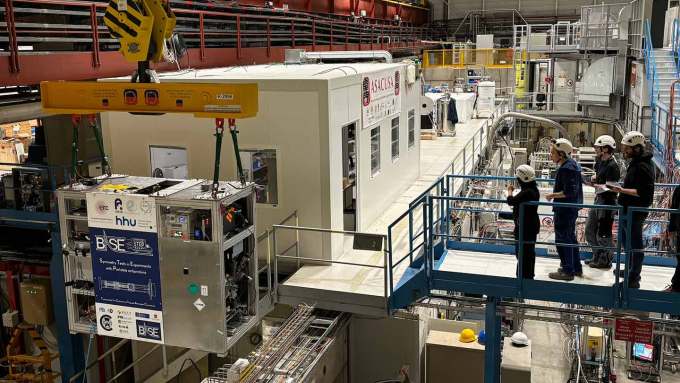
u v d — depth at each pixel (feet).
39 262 31.48
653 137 61.87
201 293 24.44
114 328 25.95
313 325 30.14
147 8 23.29
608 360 49.67
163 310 25.03
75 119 25.29
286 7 64.03
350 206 37.68
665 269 29.12
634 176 25.23
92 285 26.37
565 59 90.12
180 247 24.23
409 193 49.08
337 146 33.37
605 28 84.07
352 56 55.52
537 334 63.21
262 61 57.93
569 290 26.71
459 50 114.11
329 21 75.77
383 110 41.93
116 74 37.55
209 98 22.97
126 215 24.58
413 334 32.73
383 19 116.47
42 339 32.53
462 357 34.30
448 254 31.71
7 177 31.53
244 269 26.43
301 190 32.96
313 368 26.63
